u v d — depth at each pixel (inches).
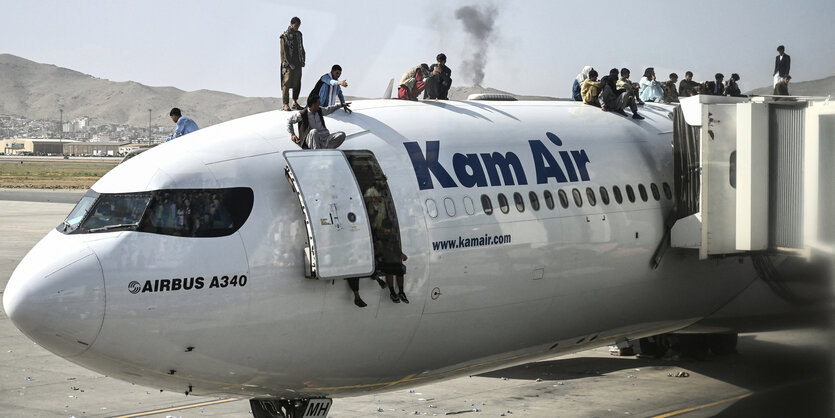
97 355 421.7
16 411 660.7
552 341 567.5
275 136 479.8
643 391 709.3
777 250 595.2
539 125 584.4
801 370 681.0
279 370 454.0
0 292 1227.9
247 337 436.5
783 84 614.5
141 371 433.1
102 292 410.3
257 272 434.9
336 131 489.4
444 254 485.7
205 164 452.4
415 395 706.8
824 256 598.2
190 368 435.8
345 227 446.6
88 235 429.7
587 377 762.8
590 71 649.0
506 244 514.6
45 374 781.9
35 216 2573.8
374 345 471.8
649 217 596.7
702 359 815.7
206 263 427.2
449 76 611.5
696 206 596.7
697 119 584.1
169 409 668.7
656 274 604.1
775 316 681.0
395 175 484.4
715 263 634.8
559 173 559.5
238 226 438.9
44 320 408.2
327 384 478.3
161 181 440.1
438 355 504.4
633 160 608.4
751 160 582.9
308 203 442.0
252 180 451.8
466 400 688.4
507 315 524.7
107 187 448.5
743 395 685.9
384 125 511.2
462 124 544.4
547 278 538.3
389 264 463.2
